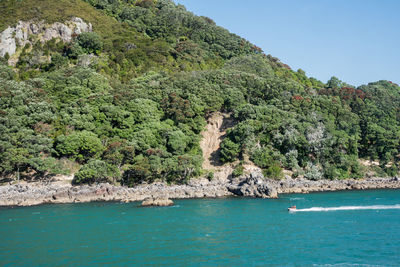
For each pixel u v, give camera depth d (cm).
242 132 11688
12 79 13350
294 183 10638
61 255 4556
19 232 5753
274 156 11625
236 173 10900
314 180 11362
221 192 9938
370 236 5256
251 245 4884
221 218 6662
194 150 11988
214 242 5047
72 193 9275
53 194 9212
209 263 4203
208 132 13388
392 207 7569
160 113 13025
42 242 5159
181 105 12669
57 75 13350
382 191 10338
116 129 11881
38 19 16350
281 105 13962
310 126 12538
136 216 6956
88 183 10038
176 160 10700
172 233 5572
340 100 16262
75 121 11425
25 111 11138
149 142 11438
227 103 13962
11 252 4703
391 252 4522
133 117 12325
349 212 7050
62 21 16500
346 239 5119
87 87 13175
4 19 16112
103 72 14850
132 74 15538
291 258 4347
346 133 13362
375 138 13575
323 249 4681
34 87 12431
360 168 12462
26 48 15388
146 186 10188
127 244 4997
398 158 13275
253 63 18812
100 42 16162
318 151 12006
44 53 15350
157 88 13975
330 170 11725
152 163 10369
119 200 9162
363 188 10962
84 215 7131
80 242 5128
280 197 9344
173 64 17150
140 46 17562
